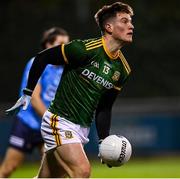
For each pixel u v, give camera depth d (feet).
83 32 166.30
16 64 157.48
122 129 125.39
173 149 127.34
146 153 126.11
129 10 45.57
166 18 169.27
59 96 45.57
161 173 93.30
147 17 168.14
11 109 46.06
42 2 172.55
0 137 118.62
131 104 130.41
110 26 45.11
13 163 64.69
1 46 160.76
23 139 64.34
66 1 174.91
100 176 89.45
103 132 47.50
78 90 45.14
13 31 164.66
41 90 62.95
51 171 46.98
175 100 147.33
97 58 44.73
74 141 44.60
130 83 155.22
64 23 168.35
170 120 127.44
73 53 44.32
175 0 171.22
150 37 164.66
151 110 126.93
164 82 156.87
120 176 89.30
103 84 45.32
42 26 167.02
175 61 161.58
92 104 45.50
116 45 45.29
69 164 44.24
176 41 164.35
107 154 44.68
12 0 170.50
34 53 161.07
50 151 45.91
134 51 161.07
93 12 169.58
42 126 46.24
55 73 62.95
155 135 126.52
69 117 45.16
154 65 159.63
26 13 168.96
